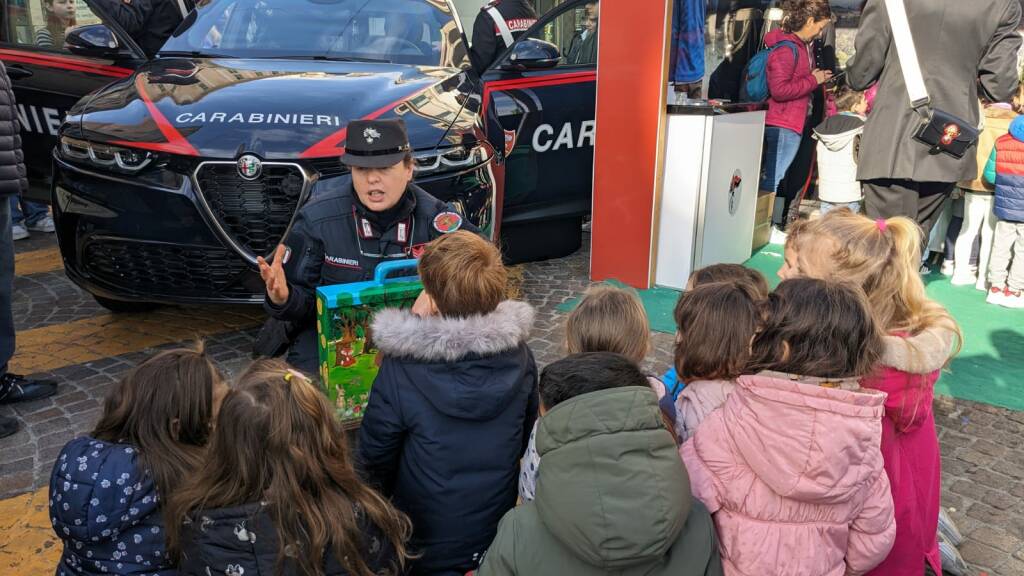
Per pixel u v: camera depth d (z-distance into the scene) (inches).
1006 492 114.3
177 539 65.8
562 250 226.7
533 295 196.7
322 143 138.7
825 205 208.8
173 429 73.3
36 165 206.1
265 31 184.4
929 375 77.0
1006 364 154.3
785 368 66.2
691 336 77.7
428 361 75.8
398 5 192.7
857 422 63.3
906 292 83.1
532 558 62.7
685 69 211.2
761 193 235.1
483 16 223.9
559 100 204.2
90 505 70.2
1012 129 170.7
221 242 139.3
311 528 63.7
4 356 134.4
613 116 192.2
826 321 65.7
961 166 146.3
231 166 137.1
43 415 134.6
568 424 59.9
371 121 98.5
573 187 214.2
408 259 102.6
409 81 162.9
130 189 140.3
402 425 78.7
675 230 195.8
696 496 69.2
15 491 113.2
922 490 82.0
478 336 75.3
